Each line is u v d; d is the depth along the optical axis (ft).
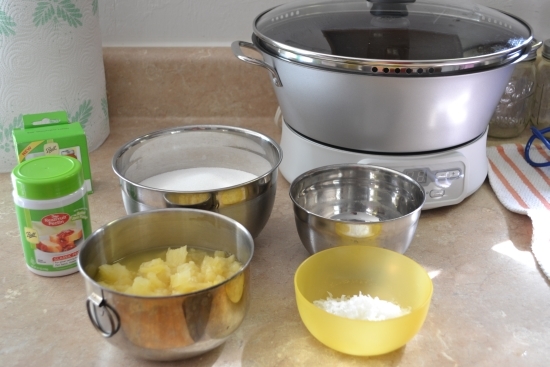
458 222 2.90
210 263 2.25
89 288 1.89
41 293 2.40
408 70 2.44
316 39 2.65
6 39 2.92
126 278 2.19
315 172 2.73
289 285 2.47
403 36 2.64
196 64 3.80
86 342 2.15
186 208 2.34
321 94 2.62
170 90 3.86
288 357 2.10
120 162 2.68
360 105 2.59
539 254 2.58
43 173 2.38
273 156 2.81
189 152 3.00
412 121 2.63
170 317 1.83
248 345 2.15
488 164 3.21
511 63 2.59
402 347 2.15
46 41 3.01
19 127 3.11
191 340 1.90
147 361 2.07
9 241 2.72
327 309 2.17
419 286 2.23
